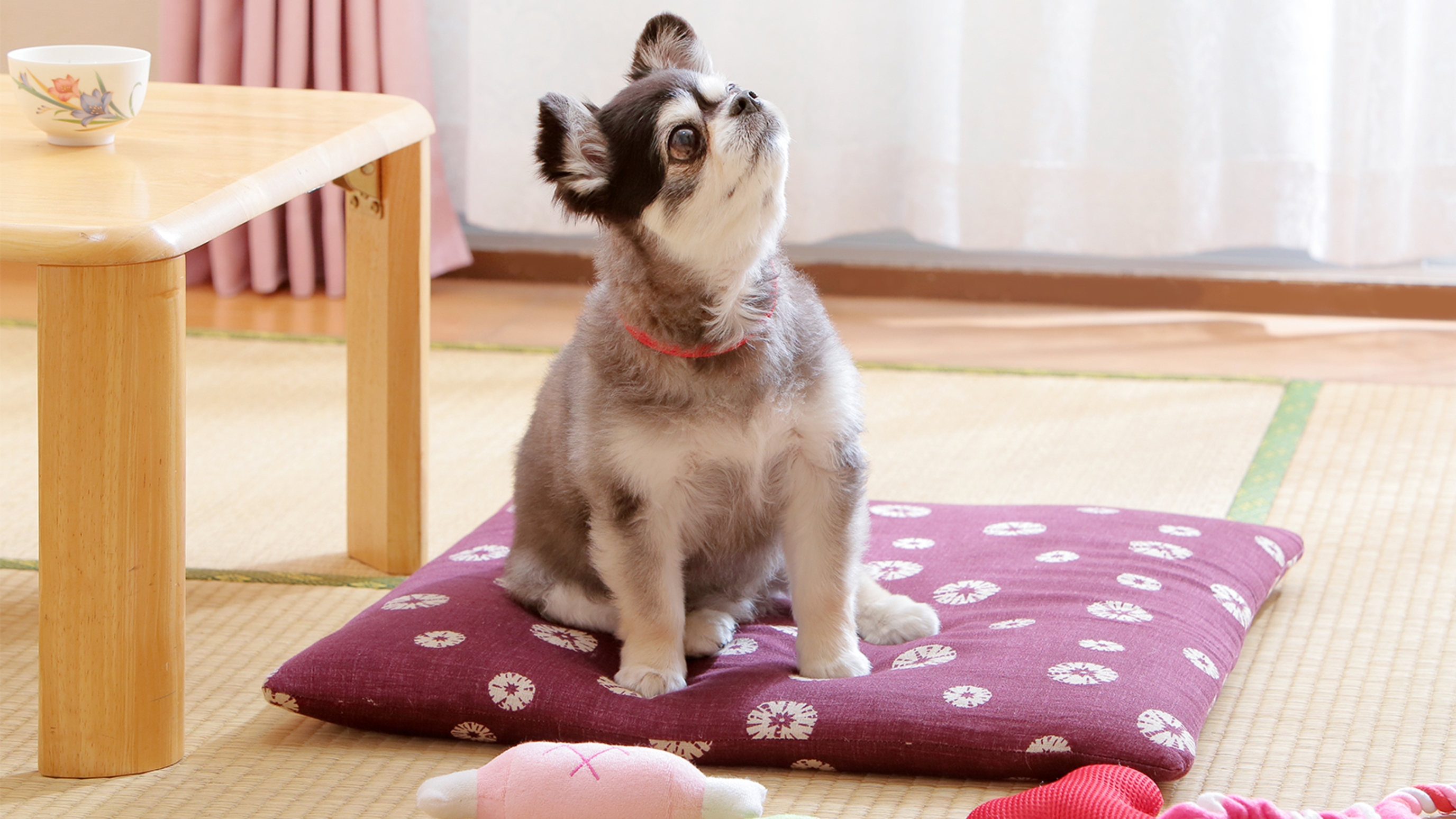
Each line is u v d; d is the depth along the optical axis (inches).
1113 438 105.6
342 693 64.9
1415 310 133.8
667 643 66.2
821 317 67.0
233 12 136.6
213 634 76.5
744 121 61.2
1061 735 59.2
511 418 110.3
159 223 56.9
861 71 136.5
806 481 66.3
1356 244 129.6
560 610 71.6
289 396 114.5
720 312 62.3
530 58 136.5
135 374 58.5
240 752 64.5
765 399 63.5
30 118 70.5
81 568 59.8
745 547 70.2
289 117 78.4
